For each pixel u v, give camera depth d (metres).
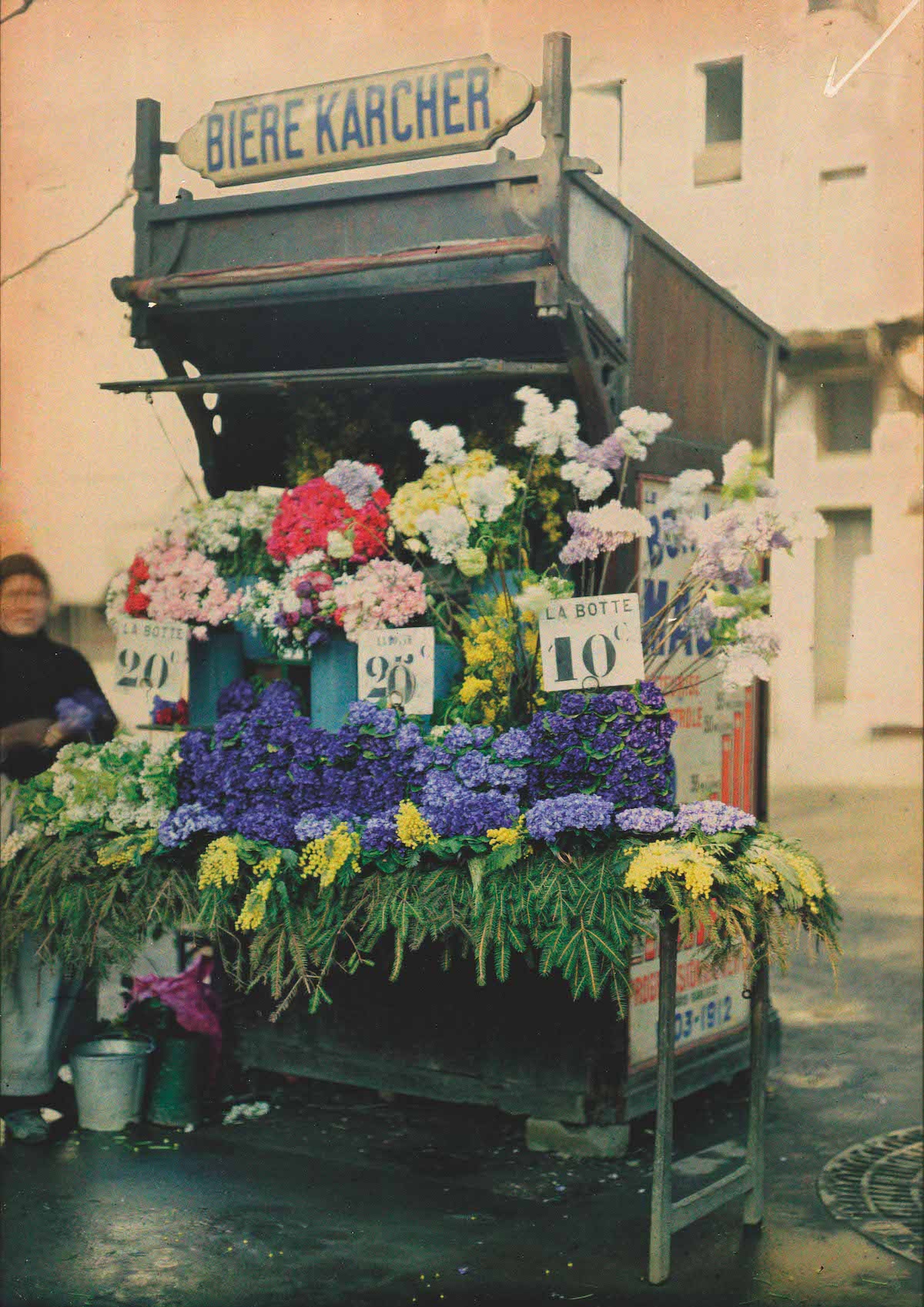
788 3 7.39
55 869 3.94
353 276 4.07
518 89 3.81
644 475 4.32
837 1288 3.51
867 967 7.12
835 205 11.23
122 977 4.75
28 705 4.50
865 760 13.60
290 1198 4.00
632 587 4.32
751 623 3.88
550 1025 4.33
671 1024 3.51
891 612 13.30
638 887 3.32
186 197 4.47
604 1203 3.99
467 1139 4.48
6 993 4.38
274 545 4.04
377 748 3.71
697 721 4.63
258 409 4.94
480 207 3.91
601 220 4.08
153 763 4.00
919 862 9.82
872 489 12.90
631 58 9.37
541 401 3.78
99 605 7.13
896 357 12.11
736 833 3.47
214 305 4.27
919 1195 4.14
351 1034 4.63
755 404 5.16
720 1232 3.85
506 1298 3.43
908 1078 5.31
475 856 3.57
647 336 4.35
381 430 4.70
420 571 4.01
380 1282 3.49
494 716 3.92
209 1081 4.67
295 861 3.67
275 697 3.93
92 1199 3.97
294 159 4.12
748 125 10.62
